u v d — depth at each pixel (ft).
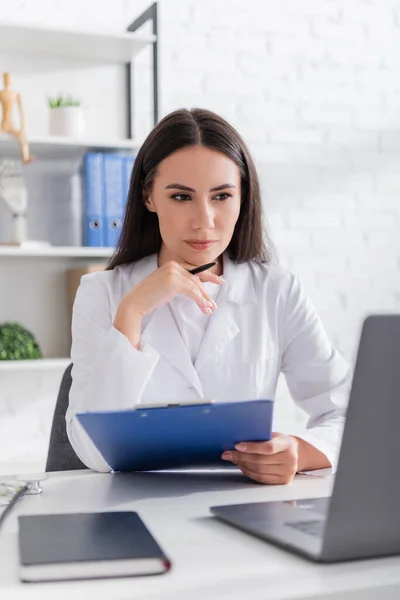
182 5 10.98
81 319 5.51
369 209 11.91
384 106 12.00
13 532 3.28
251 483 4.35
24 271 10.22
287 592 2.56
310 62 11.61
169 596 2.54
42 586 2.60
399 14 12.07
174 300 5.51
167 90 10.93
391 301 12.02
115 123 10.62
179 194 5.17
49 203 10.27
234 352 5.50
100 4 10.57
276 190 11.45
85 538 2.92
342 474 2.74
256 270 5.85
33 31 9.41
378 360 2.71
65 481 4.42
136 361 4.72
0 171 9.66
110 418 3.60
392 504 2.84
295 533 3.07
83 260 10.39
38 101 10.29
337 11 11.74
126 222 5.81
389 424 2.77
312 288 11.63
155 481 4.41
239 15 11.26
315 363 5.57
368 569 2.75
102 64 10.55
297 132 11.55
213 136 5.17
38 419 10.28
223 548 3.01
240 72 11.27
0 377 10.14
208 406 3.60
